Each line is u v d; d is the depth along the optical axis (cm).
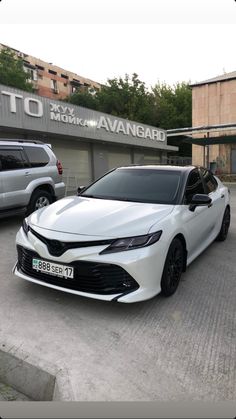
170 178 473
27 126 1266
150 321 331
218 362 270
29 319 330
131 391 238
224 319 339
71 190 1609
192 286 420
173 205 411
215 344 295
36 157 751
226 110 2656
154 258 336
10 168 679
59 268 338
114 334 307
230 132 2594
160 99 4212
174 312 350
